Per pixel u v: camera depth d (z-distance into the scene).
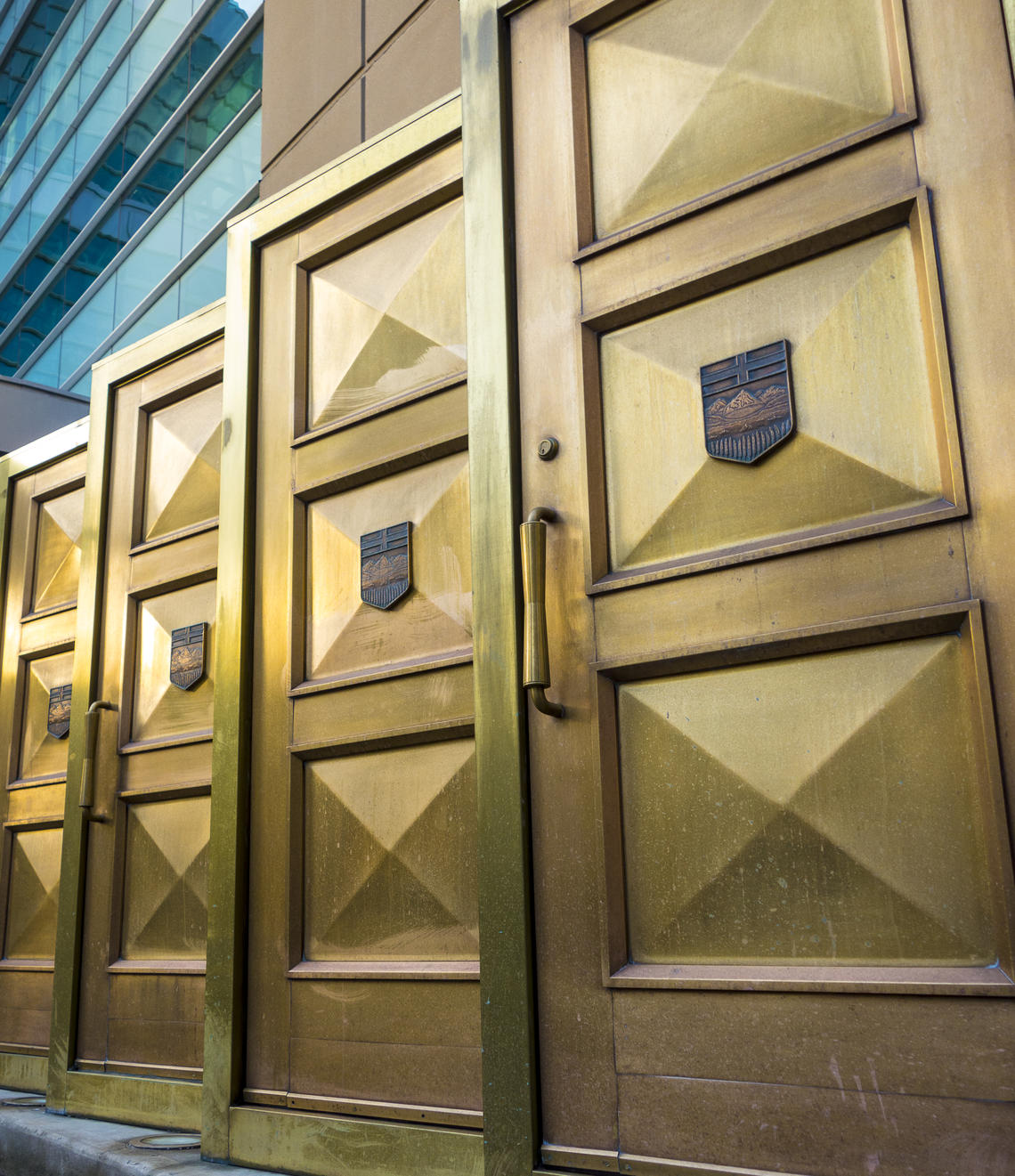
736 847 1.39
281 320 2.29
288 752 2.03
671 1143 1.35
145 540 2.73
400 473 1.99
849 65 1.48
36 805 3.08
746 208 1.53
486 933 1.57
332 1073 1.81
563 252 1.71
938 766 1.26
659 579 1.50
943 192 1.35
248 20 9.73
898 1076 1.20
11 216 14.45
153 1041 2.31
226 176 9.60
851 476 1.38
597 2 1.75
